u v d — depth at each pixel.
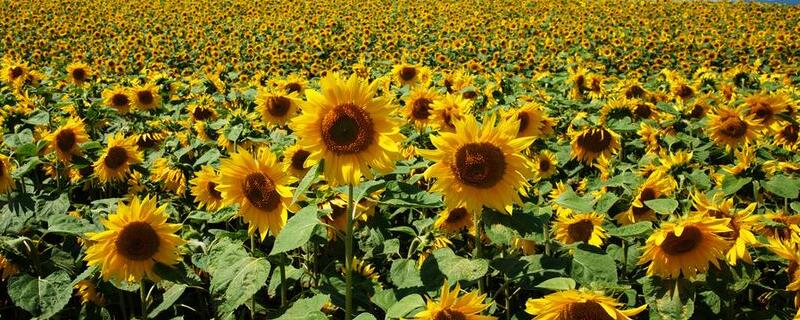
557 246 1.85
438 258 1.45
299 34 14.05
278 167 1.62
